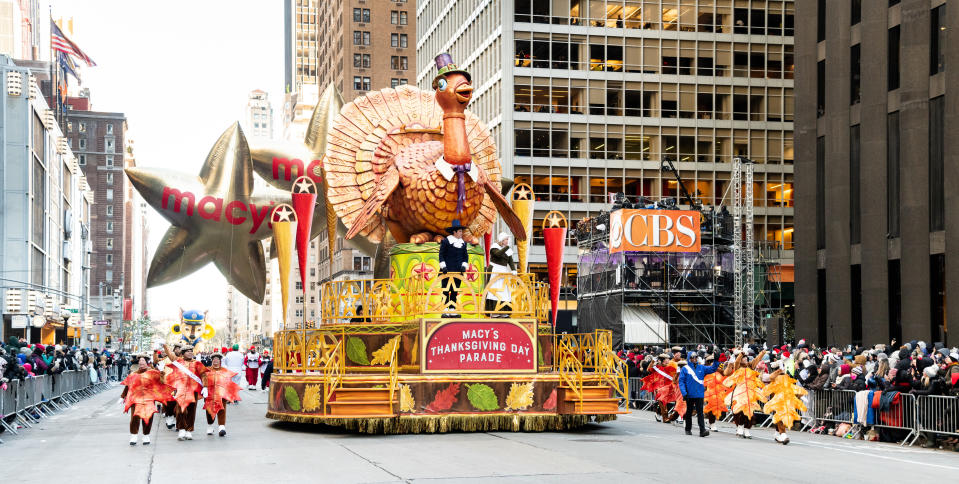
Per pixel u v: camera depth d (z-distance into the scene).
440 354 18.48
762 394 17.80
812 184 41.00
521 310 20.06
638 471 12.74
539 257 63.16
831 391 20.06
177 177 26.59
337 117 23.09
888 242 35.59
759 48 66.50
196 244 27.34
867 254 36.16
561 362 21.33
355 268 119.19
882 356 18.91
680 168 64.94
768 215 65.44
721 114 65.88
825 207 39.62
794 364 23.36
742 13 66.50
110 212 152.38
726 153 65.69
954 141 31.55
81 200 89.19
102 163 153.12
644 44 65.44
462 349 18.59
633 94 65.19
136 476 12.38
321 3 159.50
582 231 49.31
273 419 21.48
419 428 18.12
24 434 19.34
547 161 63.81
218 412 17.95
